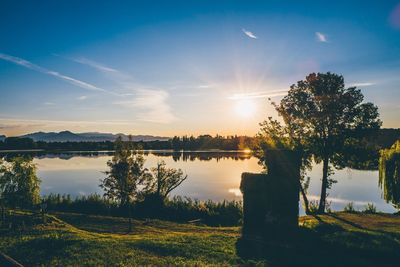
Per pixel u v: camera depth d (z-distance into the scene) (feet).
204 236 83.41
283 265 60.29
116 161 116.06
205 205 166.30
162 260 62.49
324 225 87.10
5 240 77.25
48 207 157.48
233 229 107.14
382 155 124.88
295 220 80.38
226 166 426.92
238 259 63.52
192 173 343.26
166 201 175.01
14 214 107.96
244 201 84.07
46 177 311.06
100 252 66.69
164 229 109.81
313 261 62.54
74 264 60.13
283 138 139.95
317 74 131.85
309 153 135.44
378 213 125.39
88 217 123.65
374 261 62.90
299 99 133.28
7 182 110.11
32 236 81.76
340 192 215.72
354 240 72.90
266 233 80.43
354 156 133.69
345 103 126.31
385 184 121.39
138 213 158.92
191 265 59.47
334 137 130.72
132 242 74.43
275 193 81.76
